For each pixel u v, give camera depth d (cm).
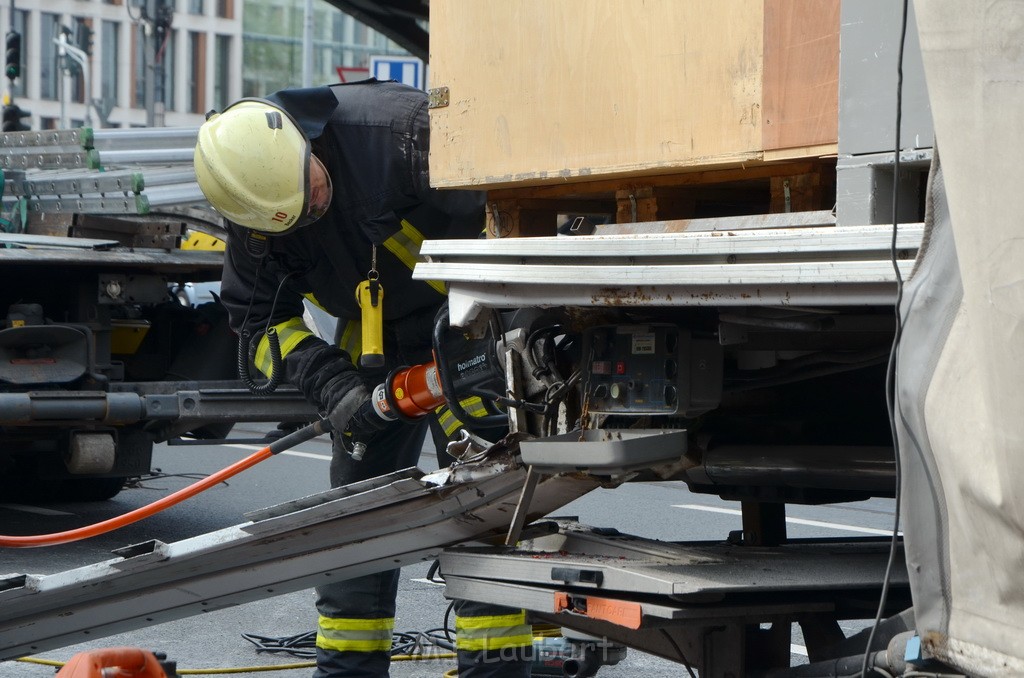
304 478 1118
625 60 288
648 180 304
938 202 218
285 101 392
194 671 521
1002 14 197
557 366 327
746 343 302
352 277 418
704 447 337
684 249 258
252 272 423
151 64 3105
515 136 313
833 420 344
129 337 855
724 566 300
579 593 294
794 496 343
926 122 234
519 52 312
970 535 208
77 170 884
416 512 339
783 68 260
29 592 376
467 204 400
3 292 833
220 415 795
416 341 438
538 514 350
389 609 442
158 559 361
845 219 248
